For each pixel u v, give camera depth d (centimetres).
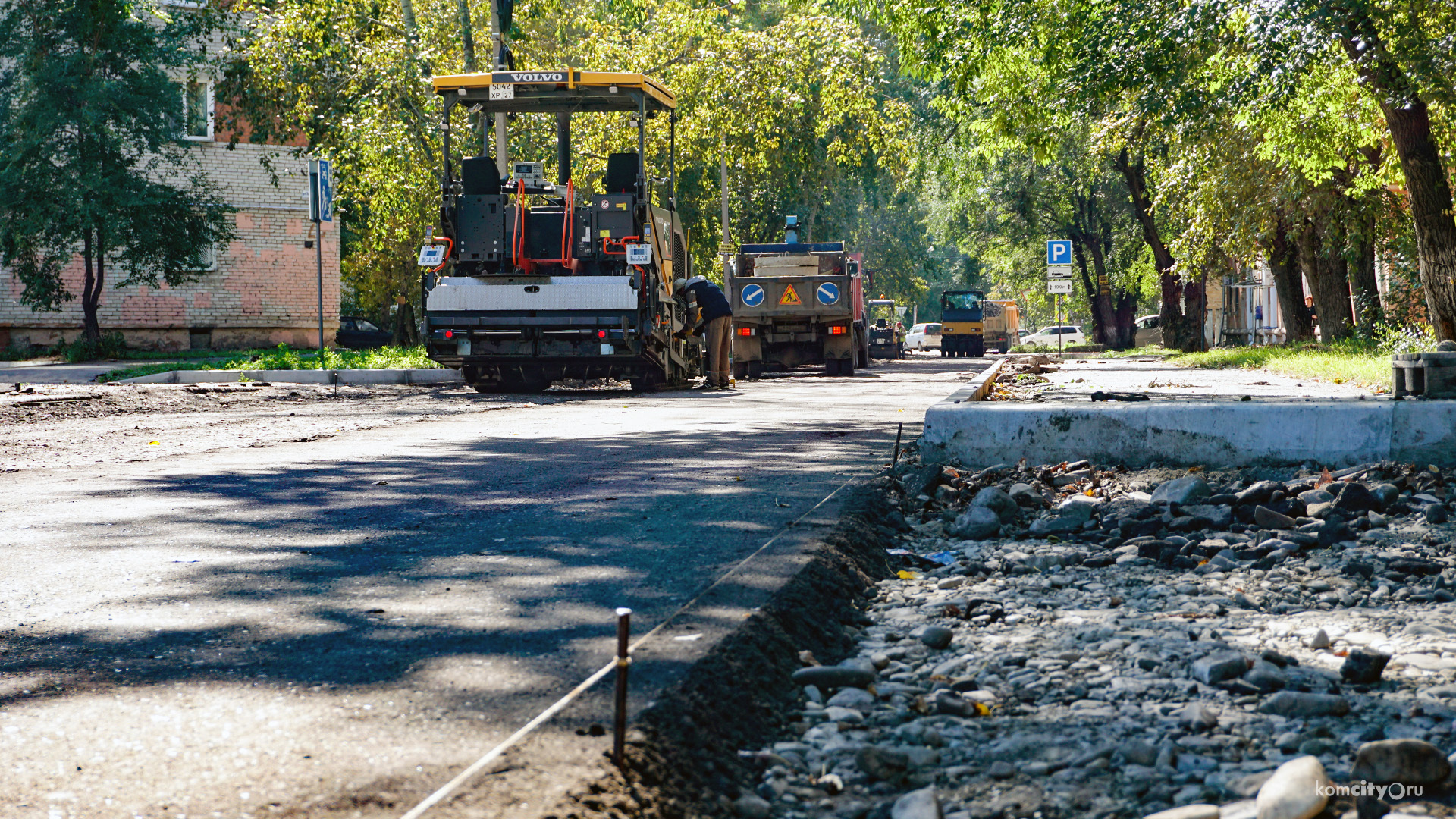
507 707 298
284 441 1040
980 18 1795
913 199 5741
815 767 284
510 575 464
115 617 400
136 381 1830
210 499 685
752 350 2603
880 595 468
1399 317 2441
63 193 2939
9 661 346
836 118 2762
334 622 391
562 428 1151
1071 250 2872
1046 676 356
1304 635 398
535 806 231
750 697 318
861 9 2102
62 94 3003
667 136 2655
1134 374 2128
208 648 360
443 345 1742
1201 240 2444
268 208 3753
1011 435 788
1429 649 376
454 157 2373
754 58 2667
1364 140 1880
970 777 282
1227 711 322
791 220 3025
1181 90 1536
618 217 1762
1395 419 729
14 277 3447
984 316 6003
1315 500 631
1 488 738
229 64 2800
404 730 281
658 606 407
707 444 982
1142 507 635
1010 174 4338
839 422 1198
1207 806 255
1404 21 1423
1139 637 397
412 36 2470
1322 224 2391
